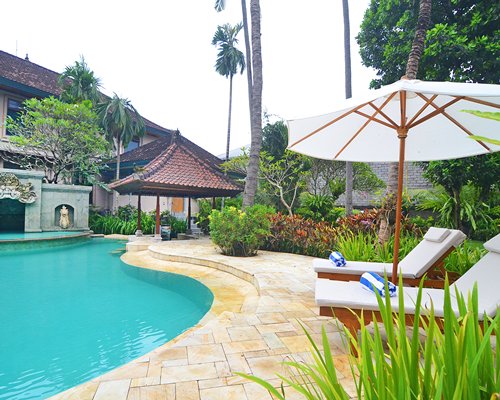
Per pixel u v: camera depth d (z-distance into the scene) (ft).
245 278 21.79
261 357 9.37
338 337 10.83
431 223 34.01
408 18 30.07
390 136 15.11
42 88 64.39
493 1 26.22
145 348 12.40
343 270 14.24
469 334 3.68
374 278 10.55
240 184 43.60
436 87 8.45
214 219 29.68
